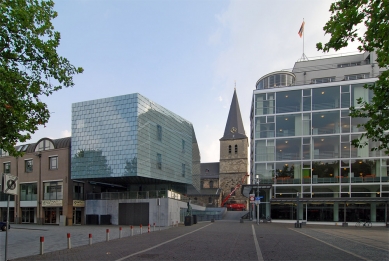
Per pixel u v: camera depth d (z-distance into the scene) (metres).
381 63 11.70
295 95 49.09
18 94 15.31
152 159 48.53
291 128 48.47
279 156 48.28
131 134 44.91
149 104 48.78
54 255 14.49
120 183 56.59
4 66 14.39
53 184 48.56
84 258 13.31
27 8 15.04
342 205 44.59
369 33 11.19
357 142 15.36
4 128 14.99
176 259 12.74
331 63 59.34
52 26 16.19
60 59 16.42
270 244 17.94
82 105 48.38
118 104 46.25
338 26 11.34
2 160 54.56
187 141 64.06
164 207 41.38
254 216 49.62
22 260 13.09
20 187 51.88
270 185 46.06
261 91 50.66
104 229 34.44
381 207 43.09
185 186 67.75
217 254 14.02
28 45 15.17
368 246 17.27
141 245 17.75
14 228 38.53
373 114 14.48
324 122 47.06
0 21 13.97
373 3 10.88
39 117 16.81
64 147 48.62
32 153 51.31
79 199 48.56
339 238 21.98
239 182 101.81
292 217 46.19
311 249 15.78
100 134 46.62
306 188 46.41
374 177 44.00
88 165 46.53
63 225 45.00
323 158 46.34
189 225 39.47
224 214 73.31
